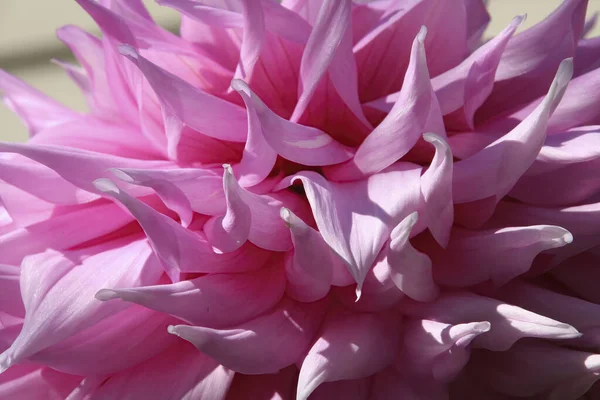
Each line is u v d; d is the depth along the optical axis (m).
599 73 0.38
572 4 0.38
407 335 0.37
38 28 0.74
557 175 0.38
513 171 0.36
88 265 0.36
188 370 0.37
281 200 0.37
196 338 0.35
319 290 0.36
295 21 0.38
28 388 0.38
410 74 0.35
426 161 0.38
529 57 0.39
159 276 0.36
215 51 0.41
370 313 0.37
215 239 0.36
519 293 0.37
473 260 0.37
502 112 0.39
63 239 0.38
